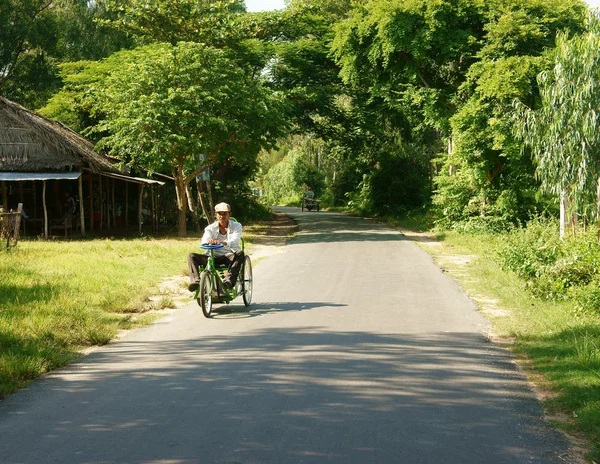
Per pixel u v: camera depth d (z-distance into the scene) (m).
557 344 7.48
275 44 33.53
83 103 30.23
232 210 40.19
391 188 41.41
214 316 9.81
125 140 24.77
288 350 7.41
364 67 31.31
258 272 15.20
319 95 34.19
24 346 7.54
